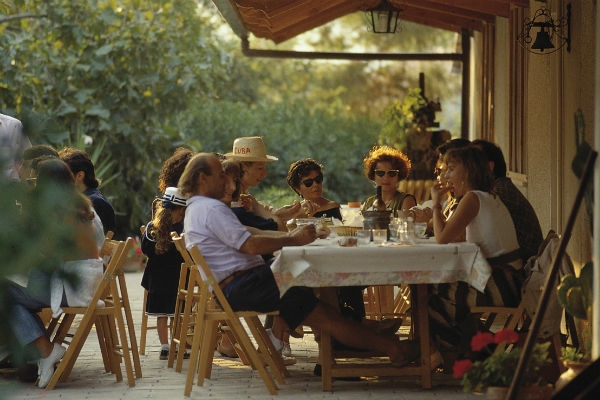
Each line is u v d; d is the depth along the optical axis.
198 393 7.55
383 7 14.48
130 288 15.63
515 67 12.85
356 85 44.88
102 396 7.47
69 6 19.89
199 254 7.45
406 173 9.79
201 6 38.22
